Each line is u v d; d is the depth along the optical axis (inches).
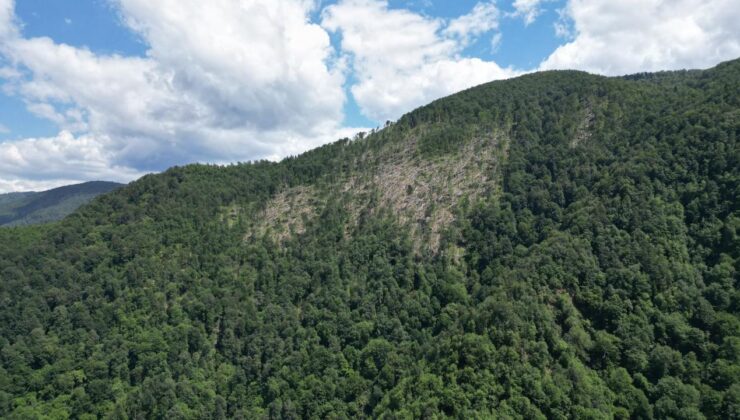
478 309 4237.2
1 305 5659.5
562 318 4065.0
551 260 4520.2
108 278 6156.5
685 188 4958.2
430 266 5738.2
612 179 5511.8
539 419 3302.2
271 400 4881.9
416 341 4788.4
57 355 5285.4
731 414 3216.0
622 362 3757.4
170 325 5738.2
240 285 6304.1
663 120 6166.3
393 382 4522.6
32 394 5009.8
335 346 5118.1
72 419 4867.1
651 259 4286.4
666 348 3703.3
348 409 4579.2
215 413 4926.2
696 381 3506.4
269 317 5743.1
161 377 5108.3
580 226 4990.2
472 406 3506.4
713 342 3747.5
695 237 4559.5
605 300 4141.2
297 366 5044.3
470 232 6023.6
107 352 5369.1
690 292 4047.7
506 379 3550.7
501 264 5231.3
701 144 5187.0
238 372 5201.8
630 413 3427.7
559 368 3595.0
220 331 5743.1
